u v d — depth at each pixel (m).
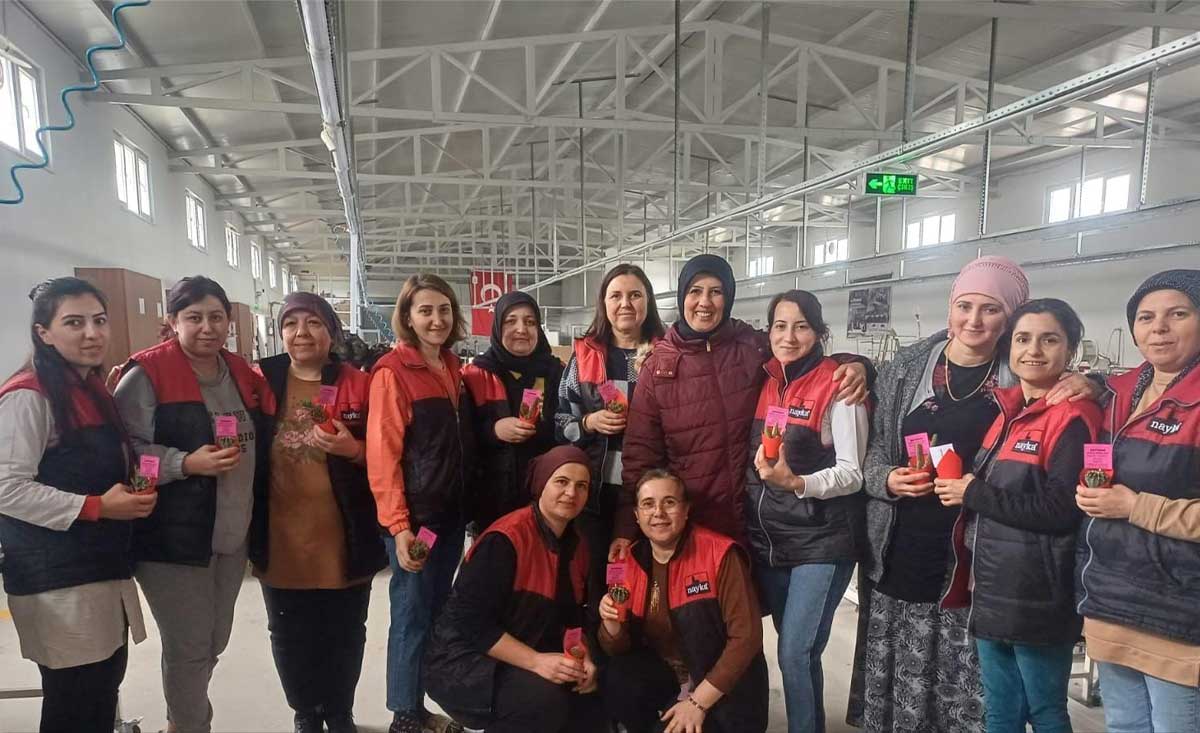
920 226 10.01
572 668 1.79
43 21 4.89
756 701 1.81
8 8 4.53
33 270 4.80
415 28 5.39
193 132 7.97
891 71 6.12
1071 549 1.46
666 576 1.88
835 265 5.83
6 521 1.49
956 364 1.70
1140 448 1.32
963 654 1.69
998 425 1.59
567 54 6.19
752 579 1.85
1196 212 5.90
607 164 10.28
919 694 1.75
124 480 1.62
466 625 1.85
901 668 1.77
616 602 1.82
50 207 5.07
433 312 2.01
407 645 2.02
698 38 5.98
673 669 1.92
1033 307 1.53
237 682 2.51
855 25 5.38
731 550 1.81
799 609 1.78
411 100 7.14
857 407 1.80
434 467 1.97
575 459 1.87
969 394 1.66
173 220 8.55
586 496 1.89
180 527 1.71
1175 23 4.09
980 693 1.67
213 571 1.85
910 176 4.19
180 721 1.80
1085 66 5.54
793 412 1.82
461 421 2.08
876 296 9.51
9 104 4.58
